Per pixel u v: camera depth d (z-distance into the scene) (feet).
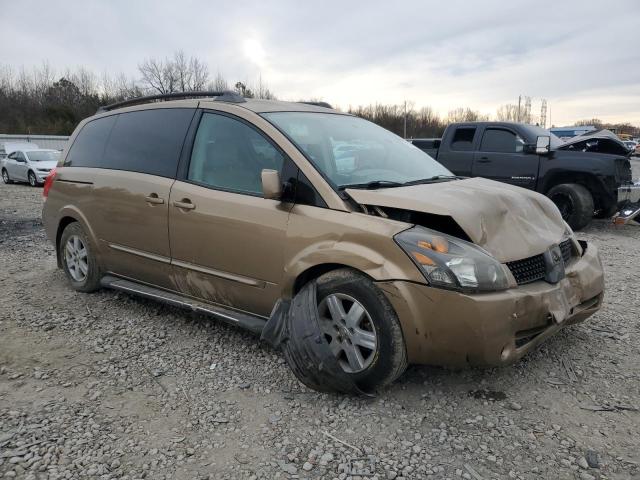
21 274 19.67
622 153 30.78
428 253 9.57
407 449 8.95
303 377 10.37
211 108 13.47
